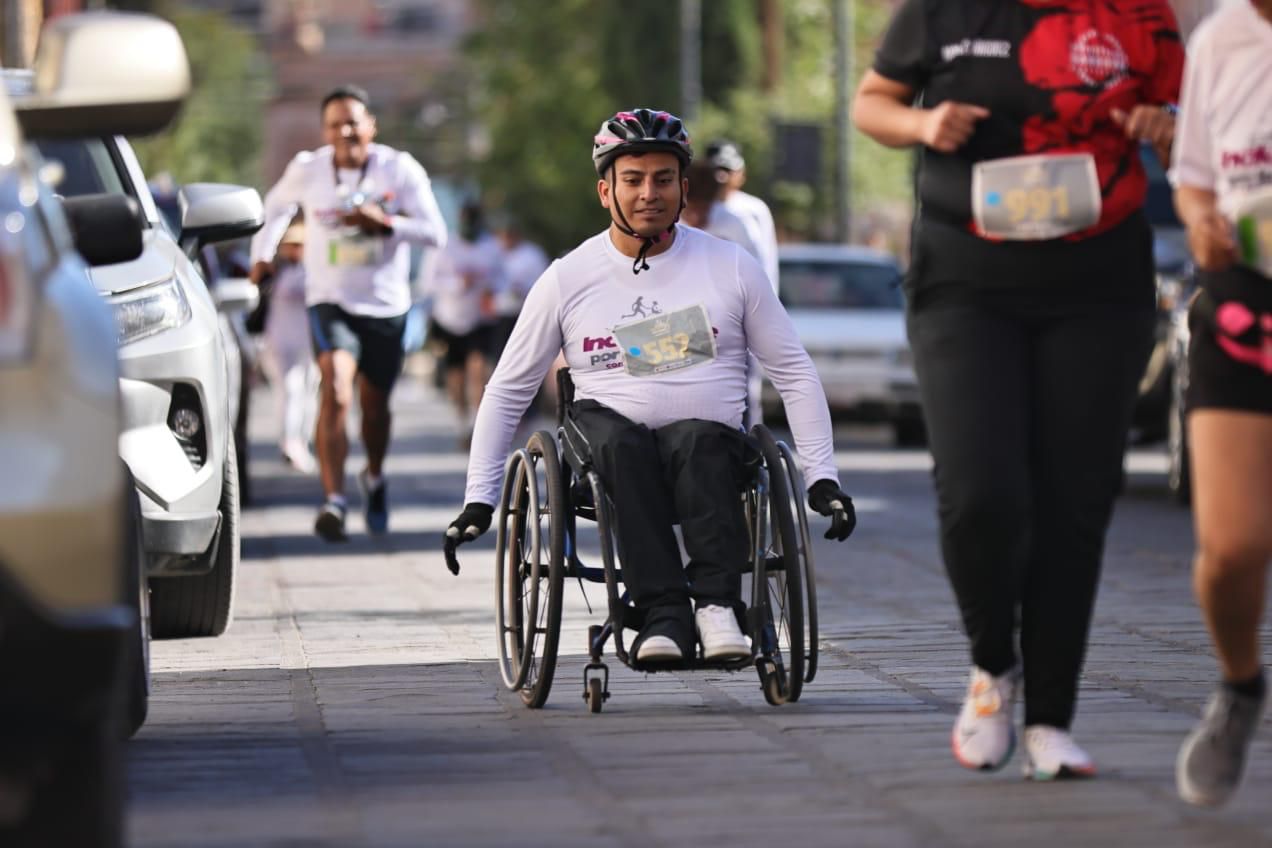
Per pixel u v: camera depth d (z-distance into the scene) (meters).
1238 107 11.72
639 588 15.44
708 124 110.19
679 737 14.77
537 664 16.44
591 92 128.12
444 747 14.47
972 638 13.18
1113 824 11.94
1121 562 26.61
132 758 14.15
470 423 53.09
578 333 16.34
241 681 17.72
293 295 39.81
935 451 12.99
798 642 15.58
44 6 49.50
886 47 13.27
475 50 136.75
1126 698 16.17
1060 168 12.85
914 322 13.23
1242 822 12.01
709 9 120.69
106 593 9.91
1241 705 12.08
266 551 29.16
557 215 129.50
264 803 12.66
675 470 15.63
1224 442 11.63
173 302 19.59
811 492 16.02
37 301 10.12
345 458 29.16
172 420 19.39
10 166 10.90
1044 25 12.97
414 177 29.17
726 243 16.48
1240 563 11.60
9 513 9.66
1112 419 13.05
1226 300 11.66
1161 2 13.07
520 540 16.53
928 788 12.95
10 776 9.84
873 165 102.19
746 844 11.54
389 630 21.09
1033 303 13.01
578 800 12.70
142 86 11.45
